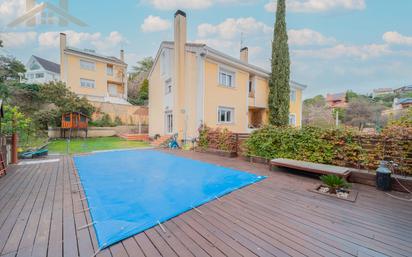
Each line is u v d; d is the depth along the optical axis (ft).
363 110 66.54
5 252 6.88
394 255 6.95
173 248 7.22
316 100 122.42
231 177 16.96
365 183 14.99
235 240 7.74
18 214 9.77
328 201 11.73
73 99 51.85
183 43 37.40
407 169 14.17
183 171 19.11
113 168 20.10
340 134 17.43
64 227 8.60
